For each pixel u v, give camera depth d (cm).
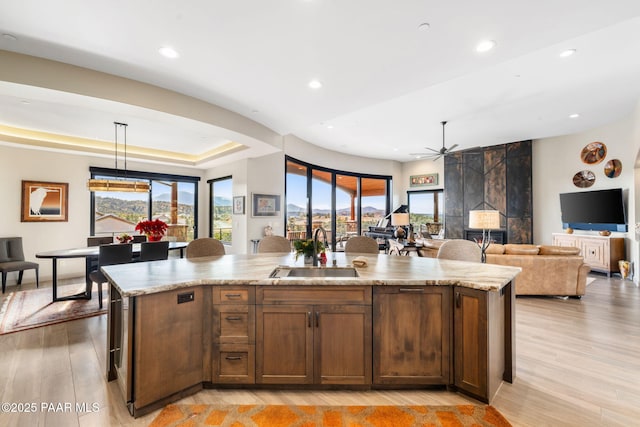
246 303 214
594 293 471
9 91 274
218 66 286
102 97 295
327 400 204
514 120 567
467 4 200
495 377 208
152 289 190
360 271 243
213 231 757
